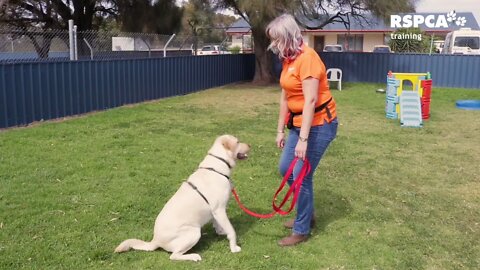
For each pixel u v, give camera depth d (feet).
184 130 30.53
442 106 44.39
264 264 12.53
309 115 12.35
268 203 17.16
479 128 32.86
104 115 35.53
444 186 19.65
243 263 12.55
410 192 18.78
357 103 45.85
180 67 50.49
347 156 24.31
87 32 45.09
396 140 28.50
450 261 13.01
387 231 14.92
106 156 22.99
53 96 33.27
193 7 67.67
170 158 22.99
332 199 17.78
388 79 36.78
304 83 12.32
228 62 64.44
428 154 25.07
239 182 19.43
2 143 25.07
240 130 31.07
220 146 13.17
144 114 36.55
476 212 16.69
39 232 14.12
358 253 13.32
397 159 23.89
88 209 16.02
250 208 16.63
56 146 24.77
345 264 12.67
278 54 12.72
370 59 67.05
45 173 19.88
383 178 20.62
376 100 48.16
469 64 60.80
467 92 55.88
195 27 91.45
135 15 66.90
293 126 13.19
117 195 17.43
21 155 22.72
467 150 26.13
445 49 85.25
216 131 30.50
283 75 12.91
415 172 21.59
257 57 66.74
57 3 64.90
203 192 12.72
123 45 54.03
